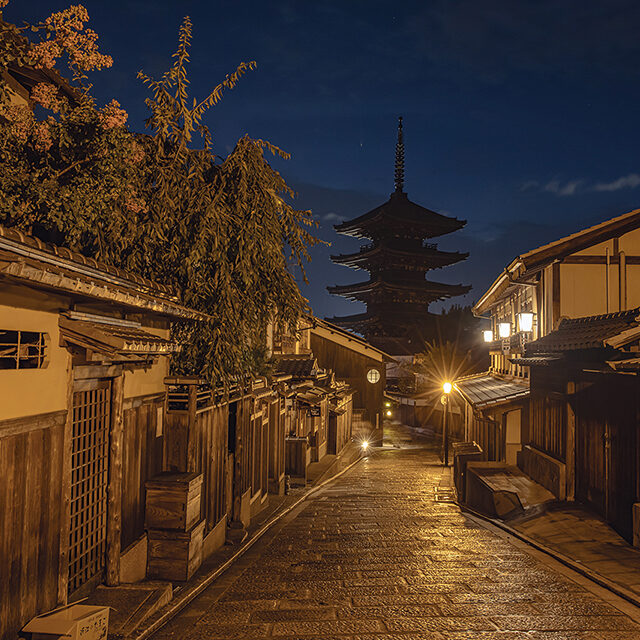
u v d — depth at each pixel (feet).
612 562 26.30
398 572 25.93
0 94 17.89
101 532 21.12
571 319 47.03
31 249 13.66
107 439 21.26
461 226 200.44
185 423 26.68
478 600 21.44
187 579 23.94
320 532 36.58
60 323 17.21
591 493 36.86
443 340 197.06
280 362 74.33
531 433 51.19
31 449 15.85
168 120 29.27
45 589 16.63
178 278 30.53
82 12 17.39
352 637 17.79
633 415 30.19
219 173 31.63
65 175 19.67
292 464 60.13
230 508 35.55
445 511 45.24
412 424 147.74
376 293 209.36
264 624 19.06
